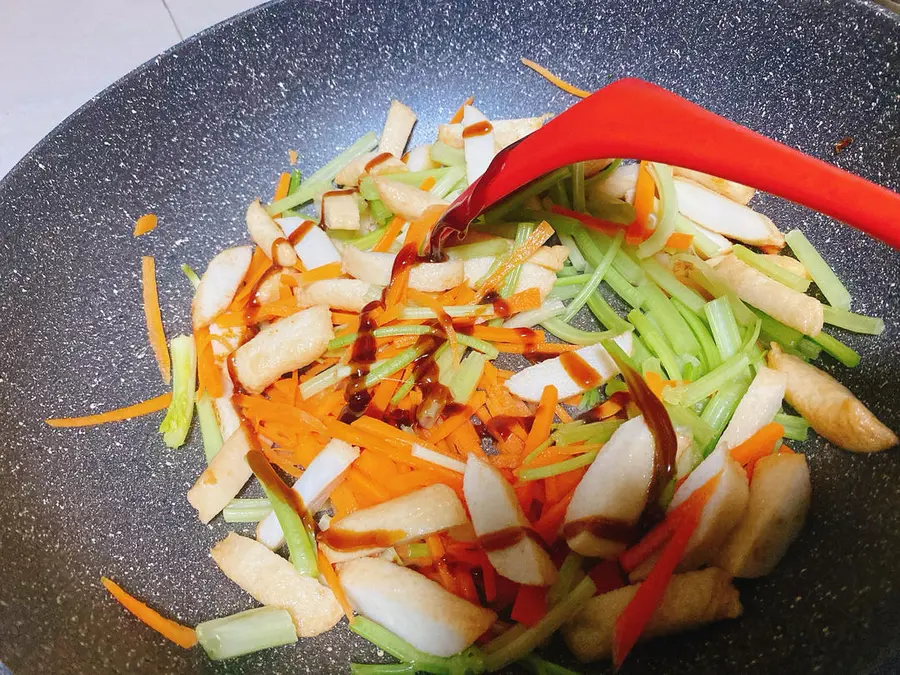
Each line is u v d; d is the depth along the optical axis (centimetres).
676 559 21
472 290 27
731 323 27
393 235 30
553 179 30
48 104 34
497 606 23
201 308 27
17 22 38
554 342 29
